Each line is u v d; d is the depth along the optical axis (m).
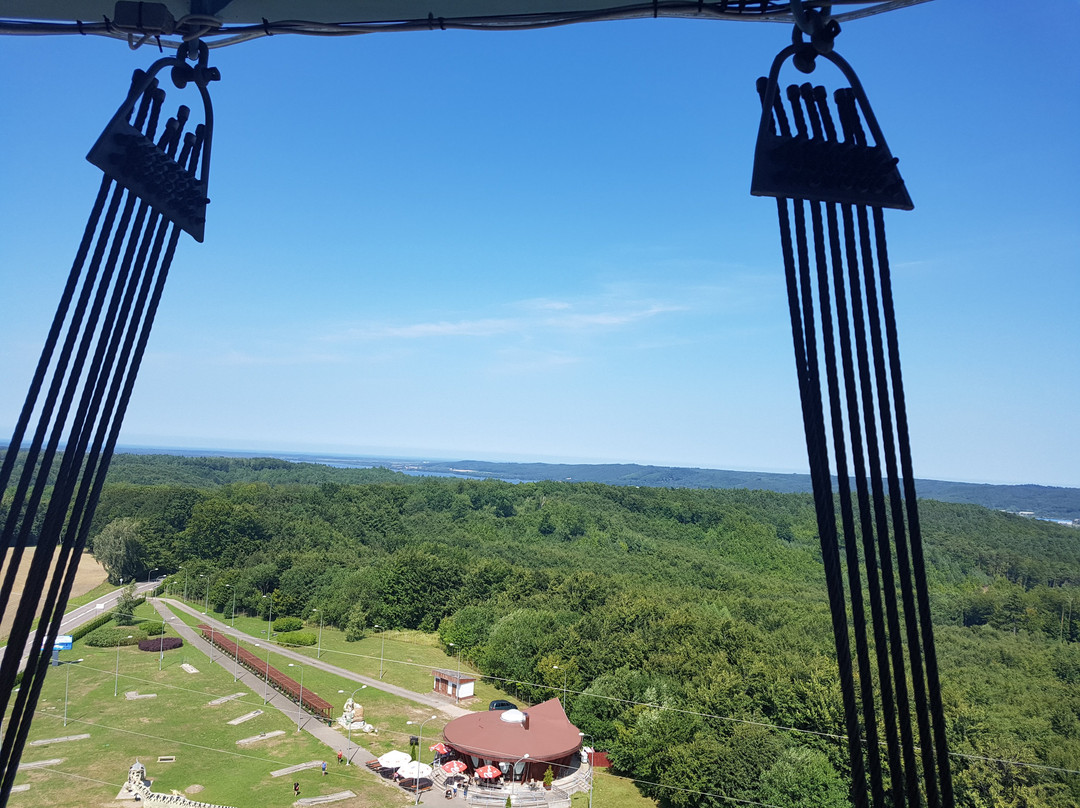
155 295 5.26
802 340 4.32
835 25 4.46
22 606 4.59
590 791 38.00
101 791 35.41
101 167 4.73
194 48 5.59
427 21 5.64
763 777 32.94
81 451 4.87
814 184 4.28
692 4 5.26
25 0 6.09
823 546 4.17
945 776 3.89
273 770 39.09
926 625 4.00
